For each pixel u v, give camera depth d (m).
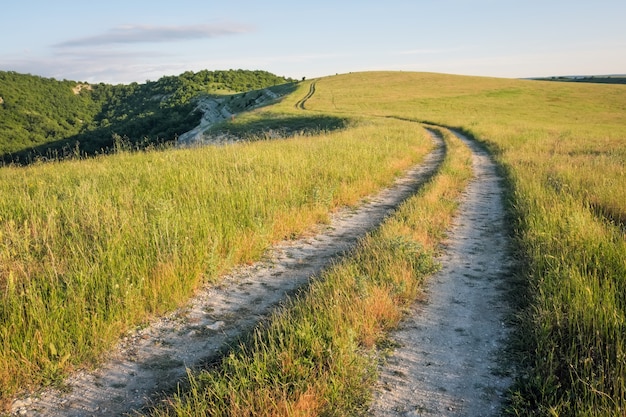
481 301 5.35
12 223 6.08
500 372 3.88
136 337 4.60
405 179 14.45
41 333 4.14
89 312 4.55
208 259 6.04
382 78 99.44
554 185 11.09
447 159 17.80
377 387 3.70
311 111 56.97
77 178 9.74
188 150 14.50
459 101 68.00
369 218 9.54
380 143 19.97
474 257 7.00
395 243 6.43
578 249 5.89
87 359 4.15
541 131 31.30
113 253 5.57
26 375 3.81
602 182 10.64
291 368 3.64
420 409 3.41
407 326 4.77
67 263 5.37
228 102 110.75
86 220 6.60
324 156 14.20
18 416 3.42
